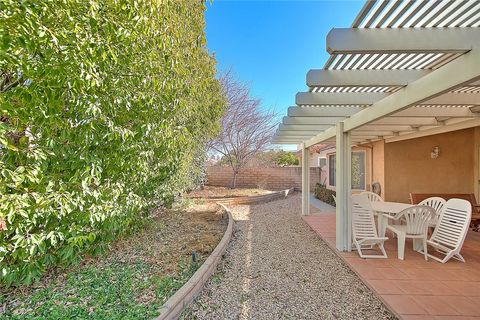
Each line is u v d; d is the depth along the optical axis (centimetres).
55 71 229
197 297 359
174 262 439
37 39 208
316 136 830
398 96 377
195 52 511
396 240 632
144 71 340
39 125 256
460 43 259
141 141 383
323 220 843
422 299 349
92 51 257
